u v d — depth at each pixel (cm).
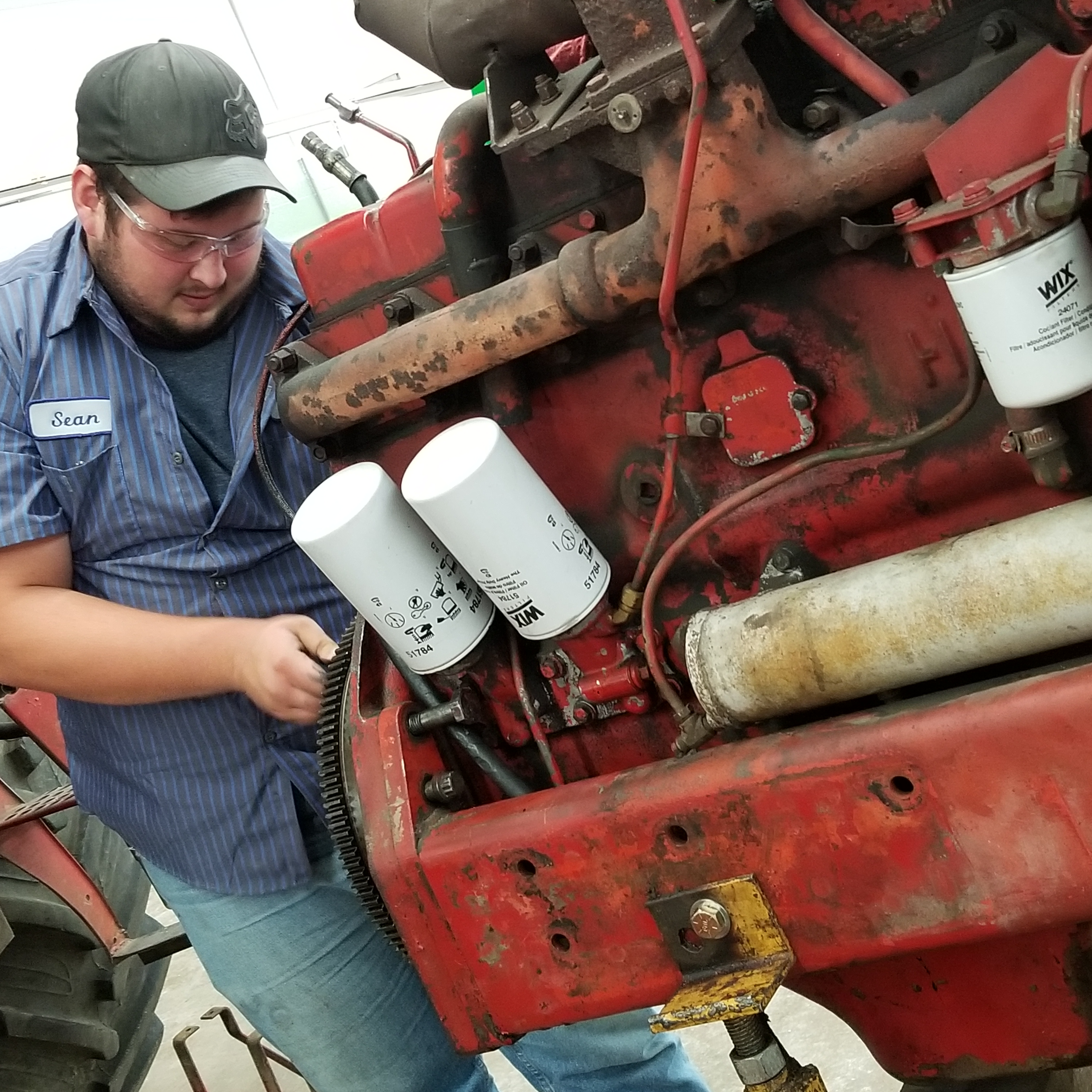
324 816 172
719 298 107
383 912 130
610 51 97
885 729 95
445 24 108
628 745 126
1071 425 96
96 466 162
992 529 95
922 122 91
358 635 135
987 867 93
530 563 113
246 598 172
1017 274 86
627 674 120
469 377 117
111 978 257
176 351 171
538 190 114
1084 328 88
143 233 153
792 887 101
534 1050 179
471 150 115
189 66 155
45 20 430
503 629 129
